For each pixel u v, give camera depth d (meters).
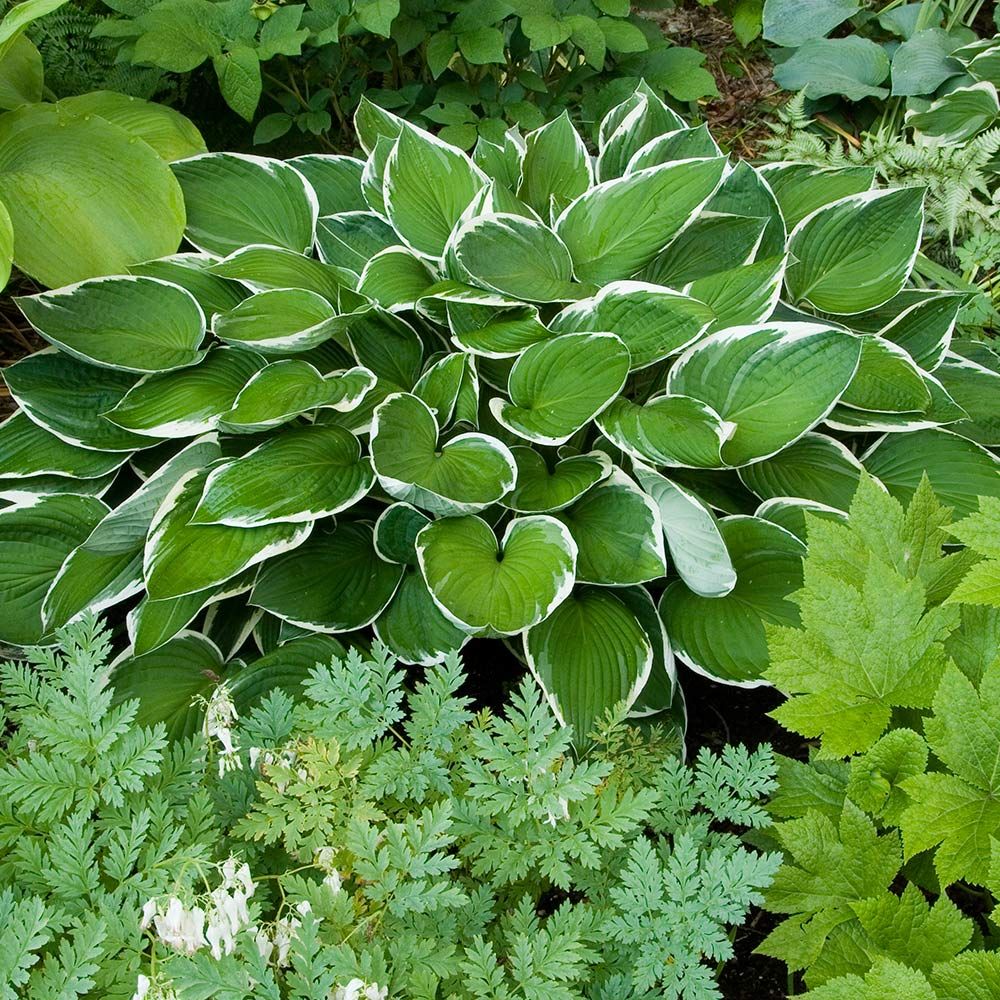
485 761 0.94
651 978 0.80
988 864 0.83
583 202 1.29
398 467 1.10
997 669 0.85
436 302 1.24
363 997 0.74
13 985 0.74
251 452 1.14
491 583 1.07
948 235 1.79
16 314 1.57
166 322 1.24
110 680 1.12
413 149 1.33
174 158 1.44
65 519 1.21
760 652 1.09
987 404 1.32
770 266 1.21
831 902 0.88
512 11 1.65
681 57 1.85
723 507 1.22
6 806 0.85
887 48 2.05
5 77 1.48
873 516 0.96
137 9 1.51
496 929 0.89
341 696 0.88
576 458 1.18
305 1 1.63
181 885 0.77
